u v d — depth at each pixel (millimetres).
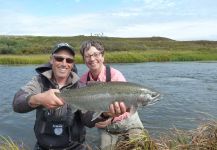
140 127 1903
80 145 1321
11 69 9375
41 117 1279
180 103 4062
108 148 1878
